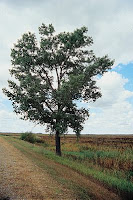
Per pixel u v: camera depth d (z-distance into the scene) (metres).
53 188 8.90
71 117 21.84
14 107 22.66
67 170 13.75
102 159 18.69
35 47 24.00
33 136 51.09
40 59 23.48
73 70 23.78
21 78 23.03
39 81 22.67
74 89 20.48
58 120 22.09
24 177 10.55
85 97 24.05
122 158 18.56
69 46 22.80
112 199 8.89
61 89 20.05
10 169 12.41
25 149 26.31
